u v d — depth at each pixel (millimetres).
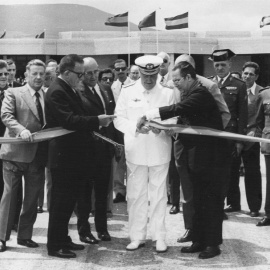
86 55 35031
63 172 5242
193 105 5199
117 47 34312
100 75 8750
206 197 5336
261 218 7117
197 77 5707
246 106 6871
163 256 5379
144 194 5648
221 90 6922
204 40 34531
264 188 9164
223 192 5359
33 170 5598
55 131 5227
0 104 6219
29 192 5629
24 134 5246
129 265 5094
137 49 33750
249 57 35625
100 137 5586
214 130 5285
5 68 6270
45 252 5492
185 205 5902
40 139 5250
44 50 34500
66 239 5391
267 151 6656
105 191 5953
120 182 8227
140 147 5543
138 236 5645
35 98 5699
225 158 5371
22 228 5684
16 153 5500
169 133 5367
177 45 33750
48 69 7477
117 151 6223
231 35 36375
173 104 5340
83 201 5828
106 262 5184
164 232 5605
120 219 7066
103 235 5969
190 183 5883
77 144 5258
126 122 5602
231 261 5211
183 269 4965
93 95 5984
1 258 5281
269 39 34312
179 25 25500
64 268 4988
